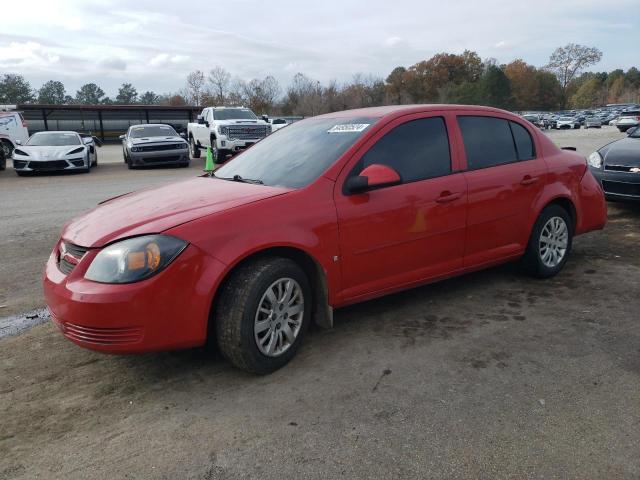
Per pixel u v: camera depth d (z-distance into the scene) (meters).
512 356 3.51
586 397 3.00
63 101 117.00
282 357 3.41
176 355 3.67
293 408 2.98
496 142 4.61
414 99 94.81
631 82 136.88
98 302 2.90
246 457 2.57
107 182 13.90
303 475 2.43
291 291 3.43
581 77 145.25
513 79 106.69
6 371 3.47
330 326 3.68
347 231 3.59
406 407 2.95
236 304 3.16
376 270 3.80
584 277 5.06
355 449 2.60
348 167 3.71
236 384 3.26
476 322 4.08
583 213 5.18
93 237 3.17
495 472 2.42
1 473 2.49
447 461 2.50
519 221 4.64
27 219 8.56
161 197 3.75
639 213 7.94
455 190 4.15
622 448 2.55
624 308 4.27
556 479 2.37
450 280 5.06
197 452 2.62
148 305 2.94
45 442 2.72
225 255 3.11
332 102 68.31
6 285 5.19
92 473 2.48
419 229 3.96
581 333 3.83
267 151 4.43
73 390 3.23
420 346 3.70
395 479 2.39
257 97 70.81
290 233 3.34
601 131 42.78
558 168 4.94
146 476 2.46
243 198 3.45
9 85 101.19
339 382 3.25
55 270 3.31
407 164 3.99
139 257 2.96
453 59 98.38
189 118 46.94
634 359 3.43
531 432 2.70
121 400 3.11
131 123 45.69
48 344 3.87
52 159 15.48
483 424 2.77
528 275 4.99
